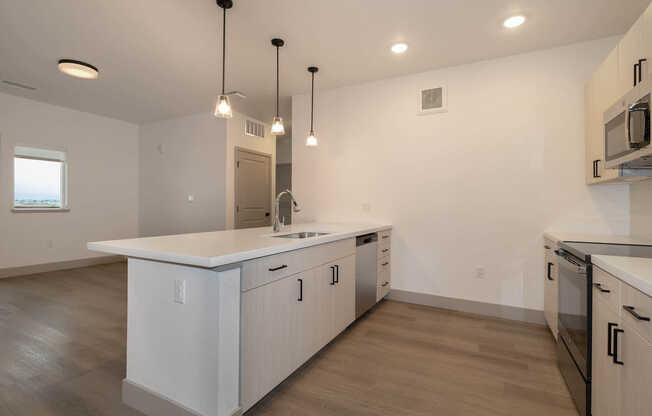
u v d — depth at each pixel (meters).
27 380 1.89
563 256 1.92
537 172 2.86
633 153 1.47
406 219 3.44
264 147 5.72
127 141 5.78
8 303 3.32
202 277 1.42
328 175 3.89
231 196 5.05
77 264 5.12
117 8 2.35
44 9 2.36
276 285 1.72
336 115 3.85
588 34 2.58
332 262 2.33
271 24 2.52
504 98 2.99
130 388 1.67
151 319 1.61
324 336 2.22
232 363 1.45
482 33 2.59
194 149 5.27
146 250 1.50
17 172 4.60
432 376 1.96
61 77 3.72
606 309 1.32
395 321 2.88
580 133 2.70
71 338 2.47
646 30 1.61
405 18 2.41
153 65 3.33
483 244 3.07
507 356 2.22
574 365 1.69
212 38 2.76
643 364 1.01
